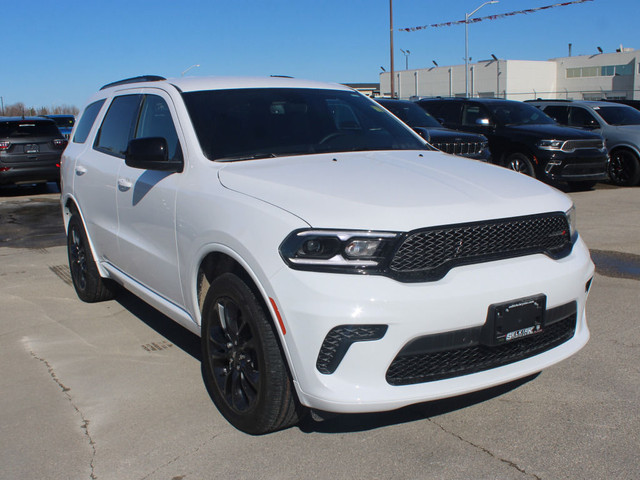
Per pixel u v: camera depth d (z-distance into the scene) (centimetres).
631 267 650
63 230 950
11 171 1331
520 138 1216
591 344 438
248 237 302
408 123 1154
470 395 364
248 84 441
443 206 295
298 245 281
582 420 331
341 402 274
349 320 270
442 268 286
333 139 413
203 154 374
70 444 323
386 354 275
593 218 944
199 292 362
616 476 280
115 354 441
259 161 371
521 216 305
